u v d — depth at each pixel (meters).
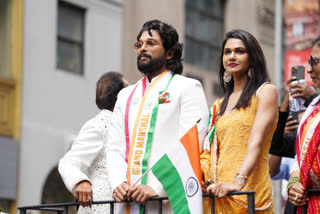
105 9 19.97
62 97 18.47
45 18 18.31
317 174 5.56
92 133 6.77
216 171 5.83
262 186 5.74
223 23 25.22
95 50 19.58
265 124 5.68
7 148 16.97
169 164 5.65
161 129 5.97
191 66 23.39
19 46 17.69
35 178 17.56
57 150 18.12
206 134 6.00
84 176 6.39
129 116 6.12
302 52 12.95
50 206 6.32
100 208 6.58
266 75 5.98
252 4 25.88
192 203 5.51
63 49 18.86
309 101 6.63
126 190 5.81
